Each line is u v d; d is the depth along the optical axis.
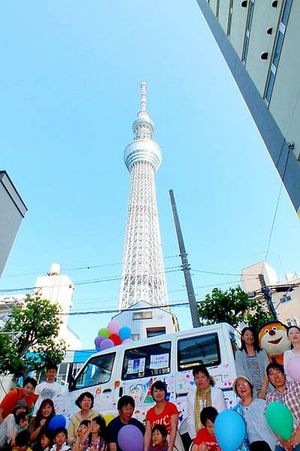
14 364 13.01
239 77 12.41
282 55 8.95
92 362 6.31
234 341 5.42
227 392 4.49
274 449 3.46
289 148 8.55
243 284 32.25
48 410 5.21
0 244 7.25
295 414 3.56
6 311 26.59
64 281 39.22
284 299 28.08
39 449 4.68
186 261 11.32
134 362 5.70
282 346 4.95
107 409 5.30
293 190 8.62
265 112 10.29
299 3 7.89
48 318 14.53
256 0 10.52
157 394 4.34
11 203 7.89
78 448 4.34
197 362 5.07
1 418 5.13
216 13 14.67
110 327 8.38
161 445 3.96
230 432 3.26
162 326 21.45
